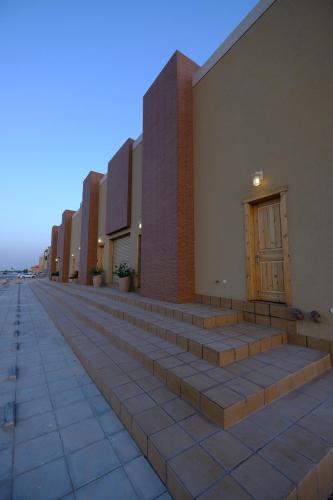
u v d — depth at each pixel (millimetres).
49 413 2273
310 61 3357
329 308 2986
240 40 4520
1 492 1447
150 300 5793
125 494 1436
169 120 5883
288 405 2092
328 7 3191
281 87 3727
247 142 4277
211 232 5008
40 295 11797
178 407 2084
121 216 9312
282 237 3557
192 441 1649
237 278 4359
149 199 6594
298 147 3447
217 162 4953
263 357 2840
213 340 3031
